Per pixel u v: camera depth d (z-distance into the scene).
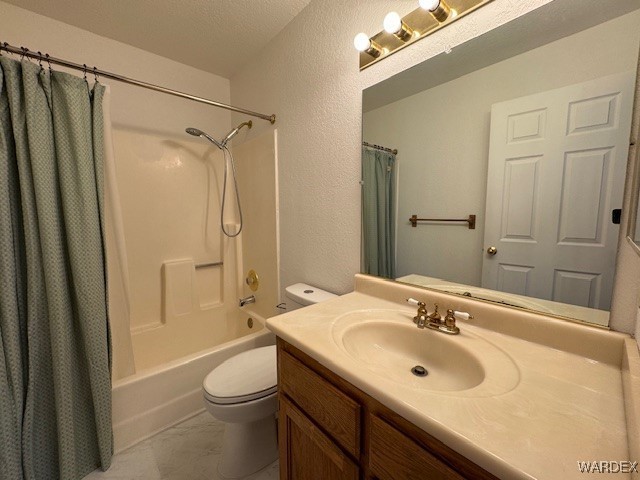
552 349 0.72
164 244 1.99
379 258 1.21
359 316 0.96
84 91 1.17
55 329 1.08
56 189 1.12
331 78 1.33
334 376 0.72
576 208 0.71
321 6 1.35
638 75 0.62
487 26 0.84
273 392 1.13
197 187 2.12
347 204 1.33
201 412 1.54
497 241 0.86
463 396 0.54
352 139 1.27
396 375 0.81
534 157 0.77
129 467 1.23
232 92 2.19
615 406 0.51
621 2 0.63
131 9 1.45
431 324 0.87
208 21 1.54
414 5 1.00
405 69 1.05
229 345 1.63
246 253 2.19
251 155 1.99
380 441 0.60
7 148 1.03
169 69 1.94
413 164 1.06
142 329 1.90
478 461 0.43
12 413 1.03
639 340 0.57
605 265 0.68
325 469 0.76
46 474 1.12
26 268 1.08
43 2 1.39
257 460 1.23
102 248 1.22
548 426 0.47
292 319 0.93
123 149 1.79
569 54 0.70
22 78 1.05
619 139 0.64
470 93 0.89
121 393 1.30
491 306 0.83
